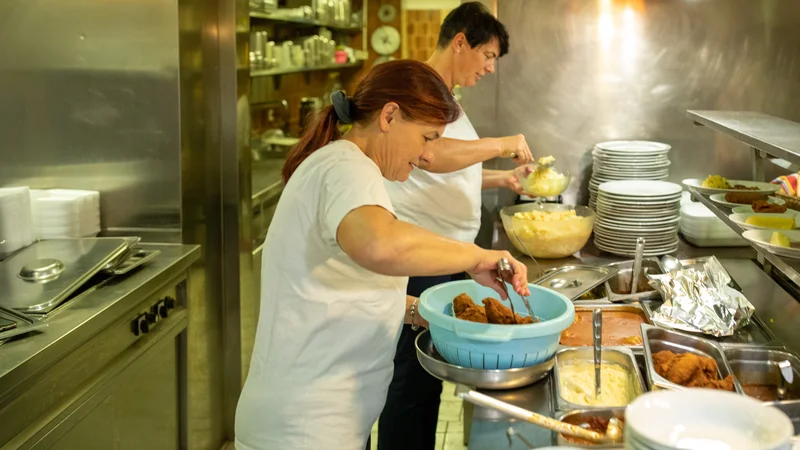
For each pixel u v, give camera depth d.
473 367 1.76
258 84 5.50
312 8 5.95
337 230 1.58
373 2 7.53
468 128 2.81
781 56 3.41
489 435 1.58
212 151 3.31
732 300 2.25
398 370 2.63
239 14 3.28
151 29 2.89
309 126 1.86
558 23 3.55
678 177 3.62
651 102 3.57
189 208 3.08
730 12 3.42
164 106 2.93
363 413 1.85
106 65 2.93
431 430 2.76
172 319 2.82
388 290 1.83
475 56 2.72
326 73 7.16
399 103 1.72
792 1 3.35
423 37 7.57
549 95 3.62
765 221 2.28
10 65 2.96
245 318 3.52
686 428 1.19
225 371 3.53
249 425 1.85
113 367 2.35
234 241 3.42
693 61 3.49
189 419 3.02
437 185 2.71
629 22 3.50
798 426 1.57
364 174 1.63
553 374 1.81
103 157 2.99
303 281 1.75
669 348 2.06
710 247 3.11
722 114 2.74
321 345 1.78
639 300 2.48
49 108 2.97
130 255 2.67
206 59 3.21
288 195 1.76
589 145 3.65
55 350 1.97
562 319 1.75
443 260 1.59
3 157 3.03
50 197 2.84
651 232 2.99
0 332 1.98
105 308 2.22
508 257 1.69
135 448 2.55
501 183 3.03
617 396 1.78
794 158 1.79
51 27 2.92
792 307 2.37
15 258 2.45
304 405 1.79
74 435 2.13
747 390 1.93
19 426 1.89
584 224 2.92
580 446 1.45
